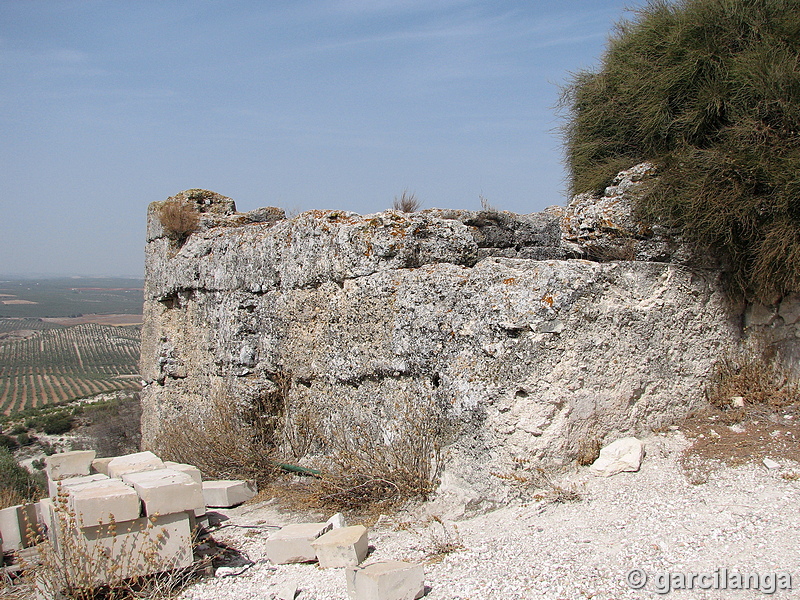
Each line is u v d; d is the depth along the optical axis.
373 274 7.34
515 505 5.93
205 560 5.57
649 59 8.41
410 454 6.67
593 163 9.17
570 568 4.64
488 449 6.16
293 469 8.23
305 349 8.41
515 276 6.27
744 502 5.43
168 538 5.26
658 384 6.84
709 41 7.74
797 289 7.00
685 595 4.16
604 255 7.60
